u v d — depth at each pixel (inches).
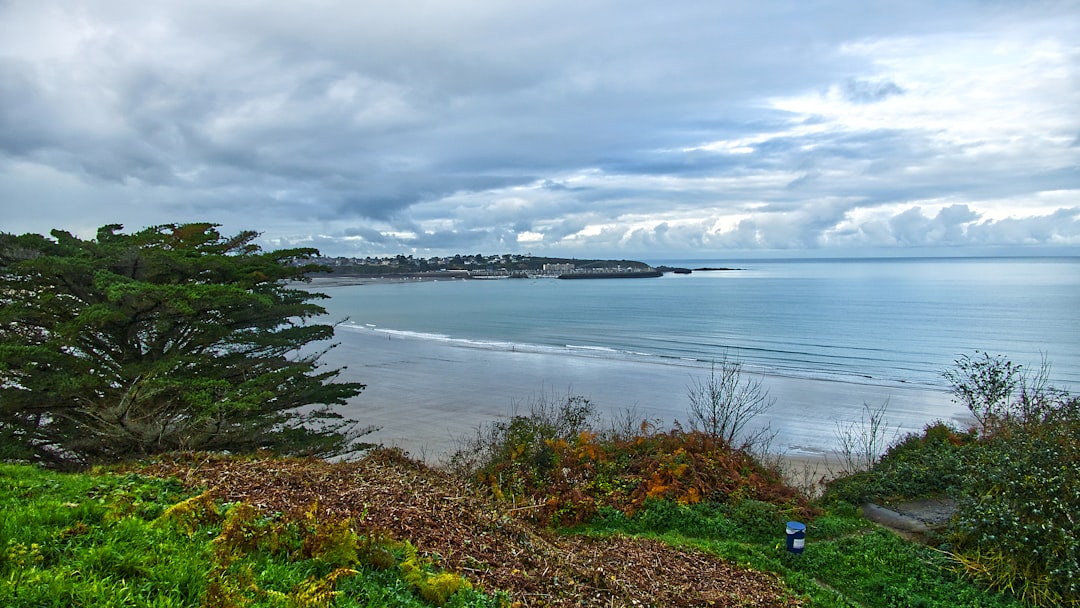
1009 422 441.7
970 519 299.6
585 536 321.4
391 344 2041.1
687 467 393.4
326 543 187.6
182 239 693.3
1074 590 255.6
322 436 585.0
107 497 211.0
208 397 474.6
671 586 257.8
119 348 551.5
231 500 228.4
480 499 300.8
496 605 194.2
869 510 370.0
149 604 140.8
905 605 265.7
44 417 554.9
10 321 493.4
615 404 1093.8
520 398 1146.0
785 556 309.4
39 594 136.1
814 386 1286.9
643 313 3147.1
